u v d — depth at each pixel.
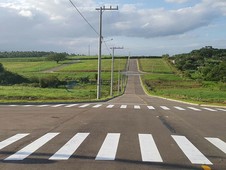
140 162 8.50
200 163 8.58
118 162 8.45
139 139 11.92
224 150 10.38
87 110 24.11
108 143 11.01
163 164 8.35
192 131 14.36
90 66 179.38
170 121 17.92
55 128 14.48
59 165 8.10
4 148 10.16
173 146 10.80
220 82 131.38
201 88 112.12
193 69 183.25
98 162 8.43
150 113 22.53
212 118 20.23
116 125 15.62
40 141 11.33
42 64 199.50
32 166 8.00
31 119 17.84
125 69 174.00
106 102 39.03
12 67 183.25
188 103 42.12
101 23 47.53
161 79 143.38
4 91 55.56
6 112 21.91
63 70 163.88
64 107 27.17
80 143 10.98
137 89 114.56
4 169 7.71
